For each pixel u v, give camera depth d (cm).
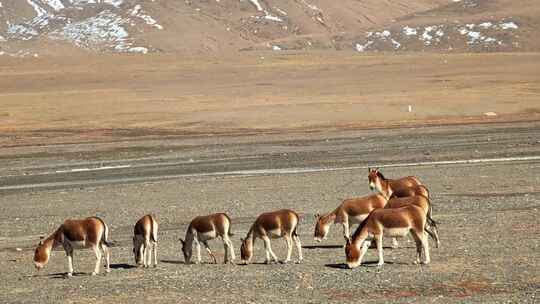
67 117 13150
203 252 3975
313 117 12194
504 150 8138
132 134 11225
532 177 6119
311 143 9500
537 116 11819
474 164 7112
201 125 11850
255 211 5097
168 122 12225
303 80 17888
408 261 3341
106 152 9406
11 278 3500
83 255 4056
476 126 10825
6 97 16125
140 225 3594
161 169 7744
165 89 16850
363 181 6275
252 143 9706
